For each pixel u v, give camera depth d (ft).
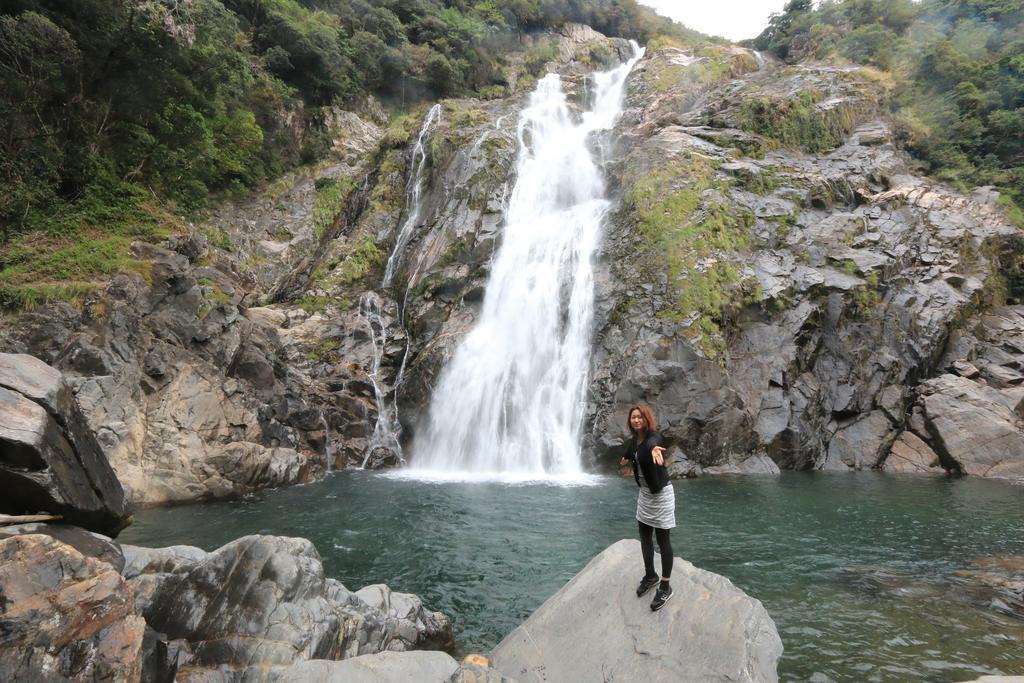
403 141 104.47
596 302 67.41
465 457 64.44
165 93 74.54
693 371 58.08
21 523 16.15
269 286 81.15
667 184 75.31
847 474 56.24
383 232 93.25
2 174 58.75
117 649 13.32
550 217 85.25
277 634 17.70
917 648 21.49
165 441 46.83
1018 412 58.54
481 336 71.20
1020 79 94.22
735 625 17.20
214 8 86.58
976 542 34.40
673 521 18.66
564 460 60.44
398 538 35.70
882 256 68.44
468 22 145.59
